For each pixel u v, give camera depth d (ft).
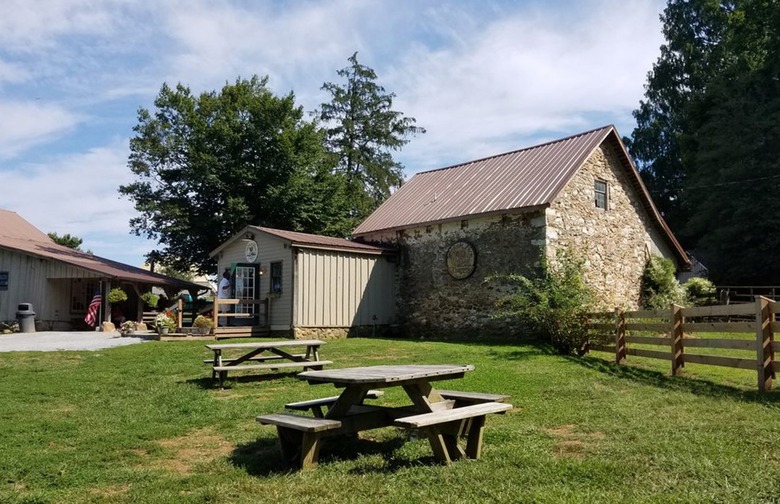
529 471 16.80
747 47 111.45
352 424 19.65
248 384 34.14
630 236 68.44
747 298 85.81
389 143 133.80
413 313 67.77
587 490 15.08
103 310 79.82
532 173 64.13
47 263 79.97
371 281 67.87
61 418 25.26
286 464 18.57
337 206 113.09
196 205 107.96
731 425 21.67
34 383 33.73
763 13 102.32
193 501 15.21
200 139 104.17
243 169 102.53
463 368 21.07
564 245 58.03
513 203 58.54
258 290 65.41
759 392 28.19
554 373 34.99
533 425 22.67
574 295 48.03
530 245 57.11
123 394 30.81
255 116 105.40
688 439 19.75
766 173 94.79
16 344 55.47
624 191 68.59
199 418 25.11
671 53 149.69
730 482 15.44
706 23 141.90
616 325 40.55
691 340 33.53
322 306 63.05
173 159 108.47
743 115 99.91
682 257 75.77
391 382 18.26
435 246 66.08
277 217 105.91
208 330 60.54
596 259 62.54
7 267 82.53
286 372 38.27
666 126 145.48
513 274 57.88
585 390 29.60
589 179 63.62
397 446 20.35
